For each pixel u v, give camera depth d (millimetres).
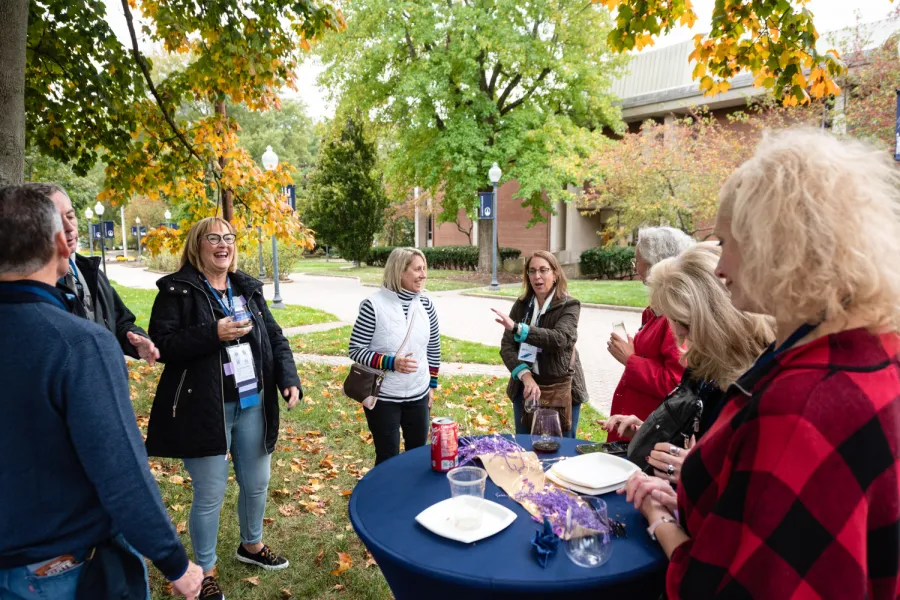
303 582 2961
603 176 18016
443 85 17906
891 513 883
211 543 2740
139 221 39312
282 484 4086
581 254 23312
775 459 885
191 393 2588
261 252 21000
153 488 1442
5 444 1312
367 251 29750
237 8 5164
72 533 1388
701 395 1823
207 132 5566
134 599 1455
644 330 2643
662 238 2740
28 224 1365
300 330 11070
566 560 1562
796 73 4270
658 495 1556
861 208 898
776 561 857
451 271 26359
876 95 12688
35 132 5176
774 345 1142
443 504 1896
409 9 17719
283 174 5688
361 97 20062
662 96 21031
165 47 5523
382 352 3158
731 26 4219
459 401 6223
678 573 1141
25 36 3016
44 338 1331
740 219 990
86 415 1335
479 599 1490
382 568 1728
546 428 2535
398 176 21906
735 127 20047
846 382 887
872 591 922
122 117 5398
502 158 19094
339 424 5383
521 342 3486
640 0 4316
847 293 921
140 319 12250
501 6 17531
